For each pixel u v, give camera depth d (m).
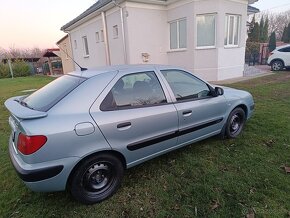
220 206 2.35
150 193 2.61
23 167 2.07
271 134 4.06
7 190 2.76
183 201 2.45
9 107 2.40
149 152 2.84
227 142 3.83
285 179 2.73
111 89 2.53
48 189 2.19
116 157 2.55
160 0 10.66
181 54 11.07
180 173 2.98
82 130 2.21
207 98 3.43
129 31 10.35
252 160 3.21
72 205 2.46
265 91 7.70
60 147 2.12
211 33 10.26
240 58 11.57
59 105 2.27
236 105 3.88
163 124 2.85
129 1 10.03
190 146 3.73
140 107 2.68
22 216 2.32
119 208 2.40
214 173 2.93
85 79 2.53
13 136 2.42
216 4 9.73
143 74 2.86
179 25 10.95
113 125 2.40
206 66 10.55
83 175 2.35
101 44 13.31
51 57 28.31
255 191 2.54
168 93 2.98
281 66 13.42
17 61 27.69
